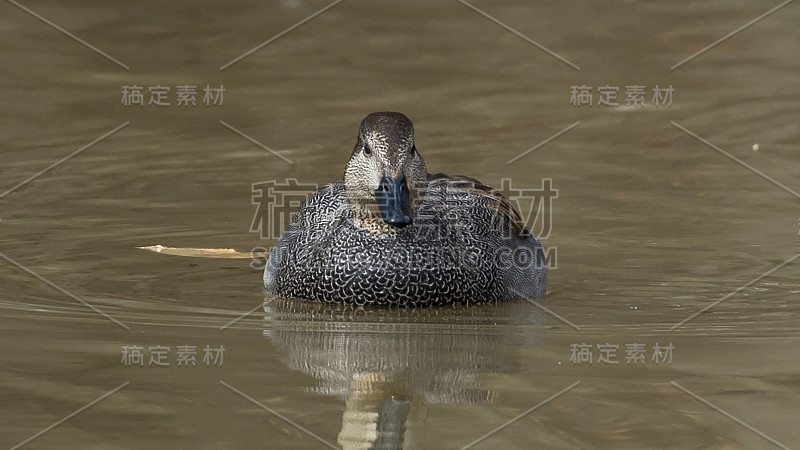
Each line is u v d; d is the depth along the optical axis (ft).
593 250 44.80
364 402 26.86
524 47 80.23
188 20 82.89
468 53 79.10
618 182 54.95
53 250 43.45
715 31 82.94
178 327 33.58
